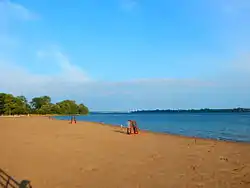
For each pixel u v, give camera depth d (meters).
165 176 12.09
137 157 16.78
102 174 12.61
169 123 66.81
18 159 16.28
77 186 10.81
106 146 21.81
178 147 21.28
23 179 11.87
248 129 44.00
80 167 14.06
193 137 30.23
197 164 14.58
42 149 20.14
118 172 12.95
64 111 176.88
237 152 18.69
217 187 10.30
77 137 29.22
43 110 161.38
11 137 29.12
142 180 11.52
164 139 27.45
